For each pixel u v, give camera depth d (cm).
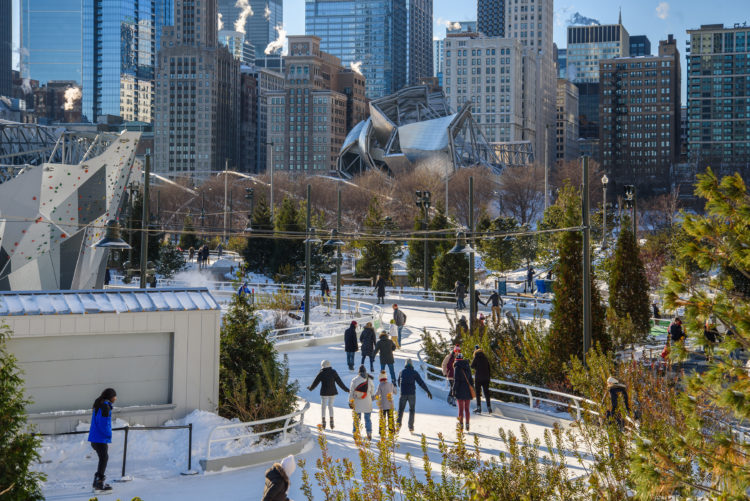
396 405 2472
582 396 2203
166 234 9238
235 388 1950
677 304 834
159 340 1912
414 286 6625
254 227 7062
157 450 1783
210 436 1731
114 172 4150
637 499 870
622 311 3428
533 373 2502
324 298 5581
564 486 1288
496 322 3145
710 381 814
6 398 1239
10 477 1192
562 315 2506
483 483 1213
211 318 1961
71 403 1805
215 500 1518
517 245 6838
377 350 2688
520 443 1930
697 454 848
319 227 6944
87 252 4147
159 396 1909
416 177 14338
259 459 1791
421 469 1714
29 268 4016
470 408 2427
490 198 14888
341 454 1866
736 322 789
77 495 1523
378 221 6788
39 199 3969
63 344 1798
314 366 3169
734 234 816
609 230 6009
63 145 4609
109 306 1845
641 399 1557
